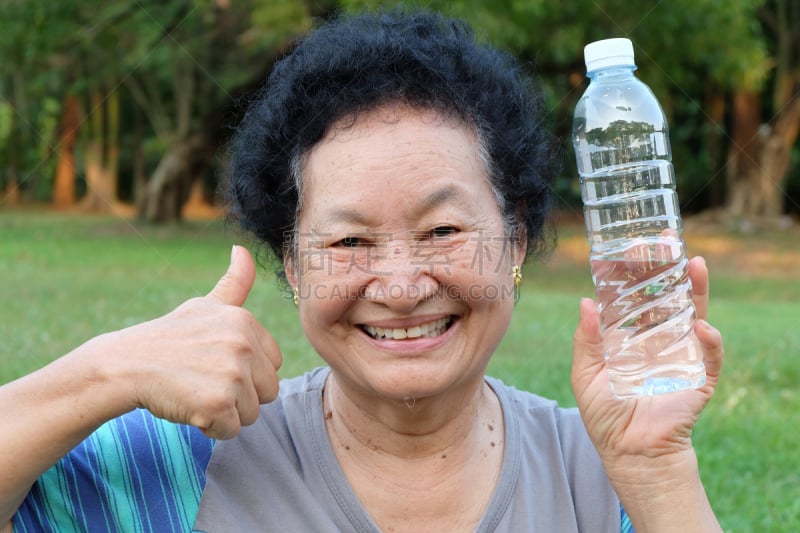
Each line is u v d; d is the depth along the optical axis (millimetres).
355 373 1685
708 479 3441
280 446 1790
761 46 13078
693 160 17891
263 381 1609
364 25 1758
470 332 1671
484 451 1804
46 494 1687
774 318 7555
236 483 1750
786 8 15930
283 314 6449
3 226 14812
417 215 1610
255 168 1793
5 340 5434
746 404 4543
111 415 1559
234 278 1682
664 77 11930
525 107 1836
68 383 1550
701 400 1643
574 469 1815
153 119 16875
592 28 10836
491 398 1896
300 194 1698
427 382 1634
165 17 14492
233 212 1998
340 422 1795
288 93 1696
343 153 1626
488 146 1699
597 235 1897
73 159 21297
